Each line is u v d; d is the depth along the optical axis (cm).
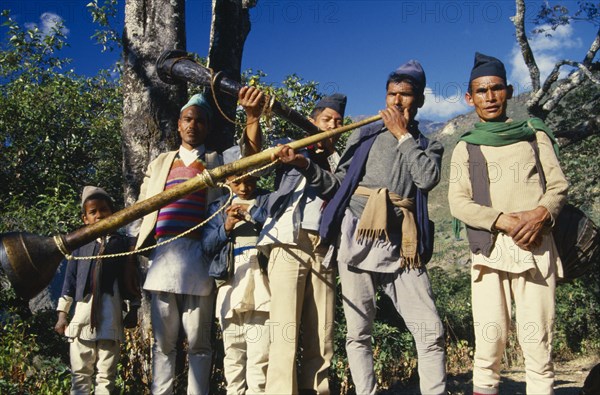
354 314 380
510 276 373
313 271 405
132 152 646
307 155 422
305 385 405
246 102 407
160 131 646
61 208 987
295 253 399
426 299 376
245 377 454
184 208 451
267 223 411
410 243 374
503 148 380
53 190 1127
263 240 405
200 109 473
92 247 485
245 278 433
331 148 432
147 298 631
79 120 1388
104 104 1488
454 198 382
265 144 704
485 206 372
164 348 445
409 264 376
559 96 1220
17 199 1137
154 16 660
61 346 938
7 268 357
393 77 392
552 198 362
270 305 402
